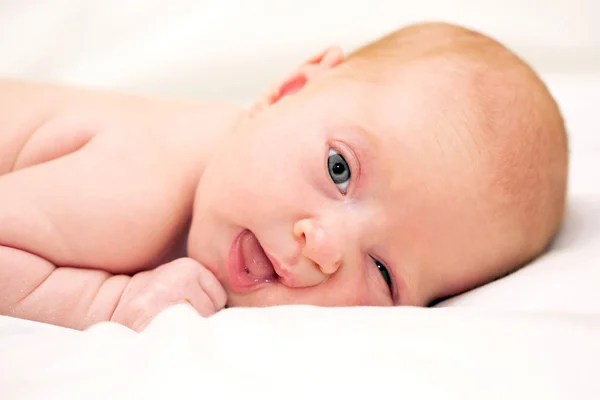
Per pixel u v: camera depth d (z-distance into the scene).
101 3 2.16
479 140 1.19
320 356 0.77
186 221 1.34
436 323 0.86
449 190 1.15
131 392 0.72
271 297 1.15
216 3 2.24
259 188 1.17
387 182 1.14
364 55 1.38
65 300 1.17
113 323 0.95
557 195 1.26
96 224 1.23
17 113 1.42
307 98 1.27
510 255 1.22
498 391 0.72
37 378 0.78
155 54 2.16
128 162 1.31
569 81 2.07
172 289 1.13
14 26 2.11
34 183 1.23
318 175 1.16
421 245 1.17
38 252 1.19
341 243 1.12
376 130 1.17
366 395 0.71
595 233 1.27
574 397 0.72
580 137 1.79
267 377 0.74
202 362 0.76
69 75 2.11
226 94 2.20
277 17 2.26
